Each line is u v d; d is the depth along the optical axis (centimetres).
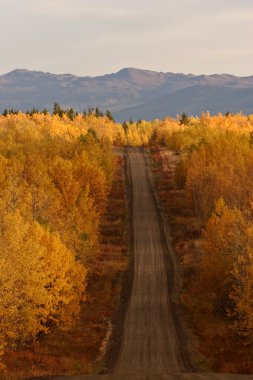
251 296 4838
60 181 8462
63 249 5234
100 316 6159
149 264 8450
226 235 5797
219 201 6762
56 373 4088
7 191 6412
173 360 4688
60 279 5066
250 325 4766
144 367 4484
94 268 8006
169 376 3434
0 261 4178
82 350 4975
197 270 7881
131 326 5797
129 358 4759
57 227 6356
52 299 4984
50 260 5003
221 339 5275
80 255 6819
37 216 6216
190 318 6078
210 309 6056
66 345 5075
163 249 9281
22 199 6481
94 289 7212
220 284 5797
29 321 4538
